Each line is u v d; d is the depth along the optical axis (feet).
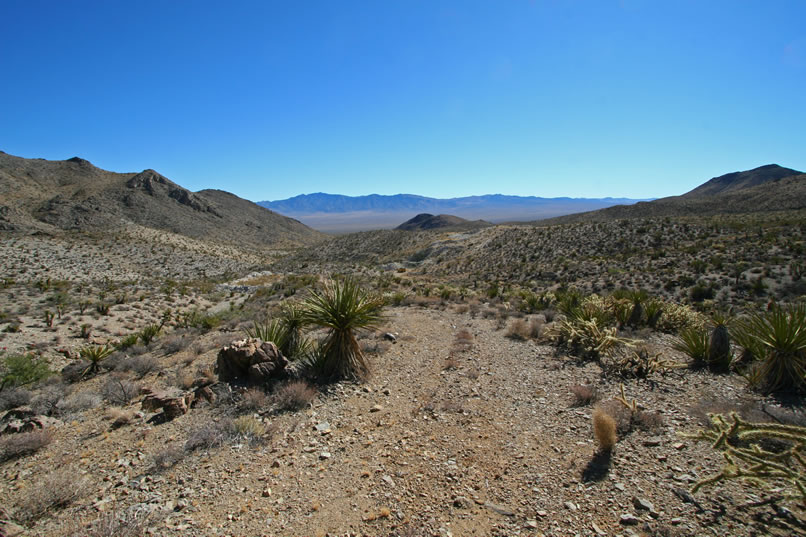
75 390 31.63
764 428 11.94
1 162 407.03
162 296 120.88
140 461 16.20
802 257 94.02
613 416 17.58
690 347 25.71
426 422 19.03
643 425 16.87
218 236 451.94
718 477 11.38
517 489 13.16
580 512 11.73
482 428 18.06
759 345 22.43
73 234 262.88
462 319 49.55
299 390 22.09
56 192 404.16
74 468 15.90
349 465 15.33
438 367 28.40
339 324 26.16
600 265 133.49
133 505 13.04
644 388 21.59
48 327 70.95
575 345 31.63
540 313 51.65
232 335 44.91
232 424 18.61
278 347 27.96
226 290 149.38
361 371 26.40
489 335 38.78
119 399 25.00
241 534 11.60
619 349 29.04
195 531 11.73
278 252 474.49
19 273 155.74
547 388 22.85
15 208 288.10
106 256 224.74
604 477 13.38
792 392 19.17
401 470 14.79
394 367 28.66
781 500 11.27
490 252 213.66
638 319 37.55
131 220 380.99
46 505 13.01
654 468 13.62
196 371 30.42
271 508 12.80
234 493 13.69
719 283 86.53
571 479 13.47
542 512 11.85
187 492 13.78
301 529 11.77
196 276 225.15
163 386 26.81
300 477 14.58
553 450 15.56
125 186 484.33
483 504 12.50
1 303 91.09
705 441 14.99
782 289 75.97
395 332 41.11
